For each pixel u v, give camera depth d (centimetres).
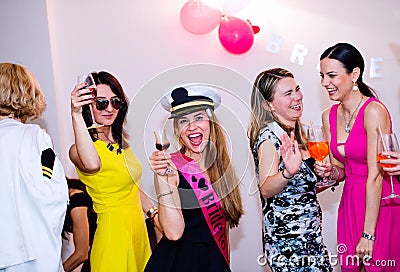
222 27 378
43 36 394
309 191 241
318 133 246
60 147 395
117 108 255
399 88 400
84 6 412
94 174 250
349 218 261
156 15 412
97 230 254
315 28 406
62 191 213
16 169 208
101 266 247
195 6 375
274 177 229
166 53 412
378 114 249
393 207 252
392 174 236
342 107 266
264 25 409
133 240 254
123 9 412
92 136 257
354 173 262
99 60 412
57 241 212
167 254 208
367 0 402
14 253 204
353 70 257
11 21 394
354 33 403
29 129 217
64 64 411
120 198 253
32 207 209
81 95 239
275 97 251
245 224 408
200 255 204
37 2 393
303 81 407
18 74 222
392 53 400
